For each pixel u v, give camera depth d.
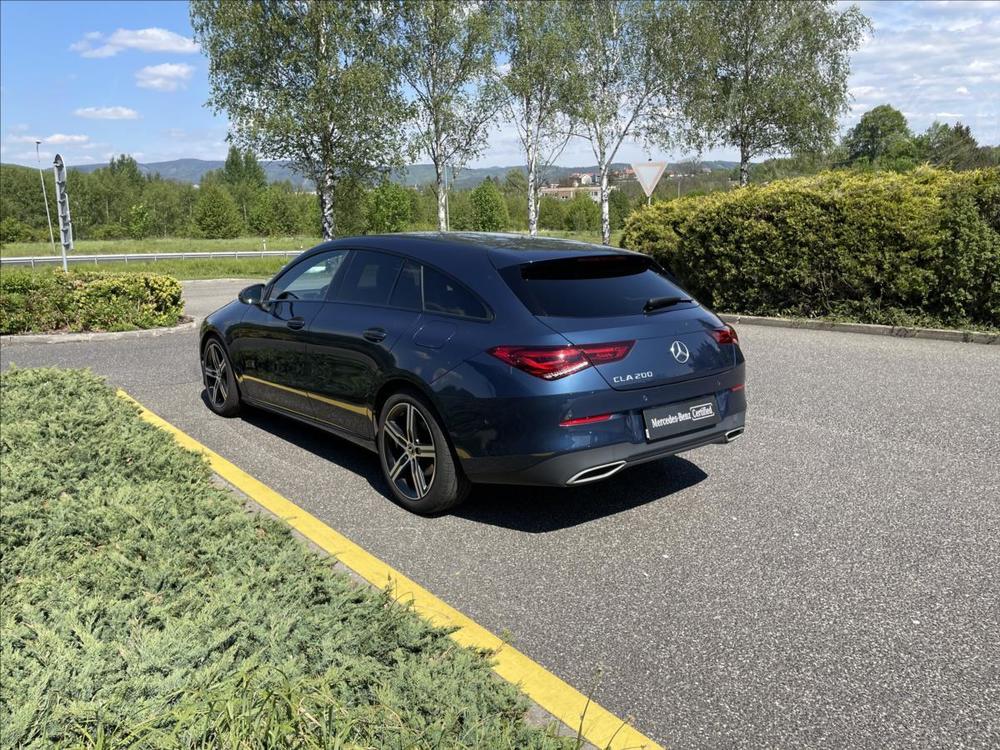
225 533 3.62
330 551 3.87
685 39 32.94
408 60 34.03
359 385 4.75
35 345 10.80
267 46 30.78
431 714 2.19
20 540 3.47
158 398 7.33
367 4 32.41
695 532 4.10
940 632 3.05
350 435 5.04
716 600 3.36
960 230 9.77
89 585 3.00
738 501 4.52
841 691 2.69
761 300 12.22
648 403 3.98
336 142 32.31
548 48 33.59
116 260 45.59
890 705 2.61
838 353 9.03
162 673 2.22
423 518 4.37
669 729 2.51
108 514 3.66
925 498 4.47
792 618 3.19
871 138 79.00
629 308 4.18
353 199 35.19
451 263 4.42
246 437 5.98
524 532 4.15
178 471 4.55
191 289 24.05
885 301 10.89
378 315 4.70
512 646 3.03
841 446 5.48
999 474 4.81
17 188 115.62
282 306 5.63
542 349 3.76
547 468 3.80
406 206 68.31
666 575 3.61
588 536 4.08
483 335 4.00
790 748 2.41
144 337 11.65
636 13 32.94
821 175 11.73
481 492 4.80
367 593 3.06
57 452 4.64
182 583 2.97
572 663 2.90
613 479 4.97
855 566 3.65
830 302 11.39
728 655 2.94
